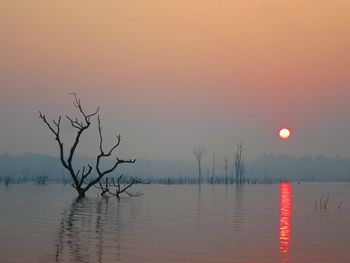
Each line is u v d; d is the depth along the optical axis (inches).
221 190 4330.7
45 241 1029.2
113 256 877.2
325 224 1449.3
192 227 1322.6
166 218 1551.4
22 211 1754.4
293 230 1295.5
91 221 1428.4
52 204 2137.1
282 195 3363.7
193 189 4534.9
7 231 1185.4
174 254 910.4
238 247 1002.7
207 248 982.4
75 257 863.7
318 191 4247.0
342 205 2331.4
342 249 993.5
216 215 1689.2
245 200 2669.8
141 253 912.9
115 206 2039.9
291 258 897.5
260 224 1428.4
